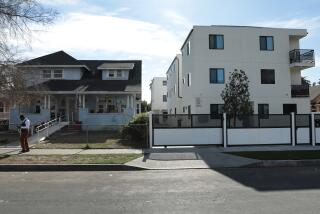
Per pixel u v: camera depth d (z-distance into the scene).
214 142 21.27
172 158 16.47
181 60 45.84
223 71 35.50
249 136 21.50
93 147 20.70
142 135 21.69
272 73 36.25
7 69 24.03
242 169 14.27
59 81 37.62
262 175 12.52
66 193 9.61
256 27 36.22
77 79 38.50
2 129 32.94
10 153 18.16
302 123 21.95
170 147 20.91
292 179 11.59
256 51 36.03
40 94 30.16
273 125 21.72
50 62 38.12
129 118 34.00
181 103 45.00
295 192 9.44
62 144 22.08
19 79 24.86
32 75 28.34
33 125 28.69
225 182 11.13
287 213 7.32
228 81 35.25
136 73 40.78
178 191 9.75
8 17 19.25
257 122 21.64
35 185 10.93
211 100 35.12
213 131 21.30
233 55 35.69
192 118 21.20
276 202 8.30
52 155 17.25
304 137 21.94
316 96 60.06
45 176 12.83
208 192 9.57
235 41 35.81
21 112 34.47
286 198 8.72
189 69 38.34
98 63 42.34
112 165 14.51
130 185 10.78
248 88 34.69
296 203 8.19
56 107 36.62
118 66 39.16
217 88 35.22
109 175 12.91
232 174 12.83
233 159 16.14
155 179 11.85
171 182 11.24
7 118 41.41
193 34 35.91
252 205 8.04
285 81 36.41
